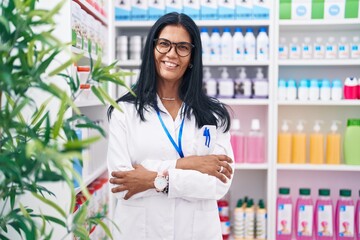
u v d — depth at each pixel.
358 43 2.69
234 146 2.77
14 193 1.09
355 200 2.97
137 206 1.55
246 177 3.04
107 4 2.60
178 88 1.66
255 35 2.93
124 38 2.75
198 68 1.60
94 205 2.12
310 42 2.94
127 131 1.57
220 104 1.69
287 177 3.02
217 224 1.63
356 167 2.66
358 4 2.64
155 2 2.71
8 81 0.88
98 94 1.13
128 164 1.51
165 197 1.54
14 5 0.97
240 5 2.68
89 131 2.08
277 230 2.75
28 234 1.04
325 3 2.66
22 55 0.97
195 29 1.56
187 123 1.61
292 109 2.97
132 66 2.93
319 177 2.99
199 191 1.49
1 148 1.12
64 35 1.70
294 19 2.68
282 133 2.77
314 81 2.69
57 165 0.94
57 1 1.69
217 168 1.53
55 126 1.00
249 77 2.98
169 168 1.51
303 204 2.74
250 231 2.77
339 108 2.95
